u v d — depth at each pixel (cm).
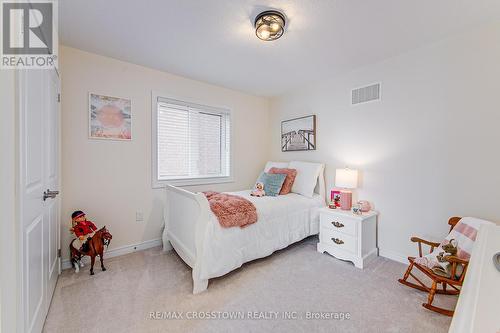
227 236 195
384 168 246
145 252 257
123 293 177
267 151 394
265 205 240
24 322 105
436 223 210
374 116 253
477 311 50
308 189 295
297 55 234
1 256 88
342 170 260
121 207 251
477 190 188
